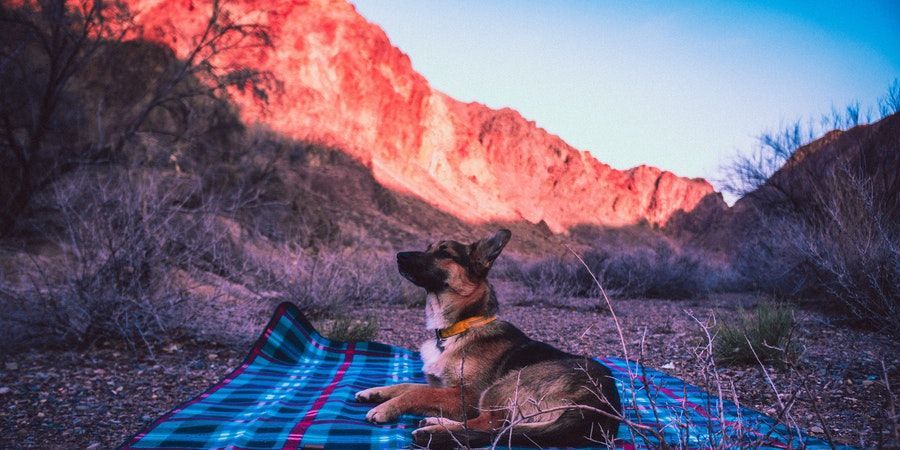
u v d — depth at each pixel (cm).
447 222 8975
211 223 817
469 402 405
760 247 1658
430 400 402
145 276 743
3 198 1355
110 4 1758
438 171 11875
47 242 1195
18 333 704
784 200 1544
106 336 733
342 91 9350
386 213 6888
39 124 1500
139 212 747
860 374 598
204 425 386
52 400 510
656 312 1388
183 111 1912
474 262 442
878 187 1062
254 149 2133
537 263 2141
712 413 440
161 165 1206
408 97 11262
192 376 614
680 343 855
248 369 584
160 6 4484
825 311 1031
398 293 1454
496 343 426
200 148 1958
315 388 522
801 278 1221
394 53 11175
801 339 774
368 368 631
